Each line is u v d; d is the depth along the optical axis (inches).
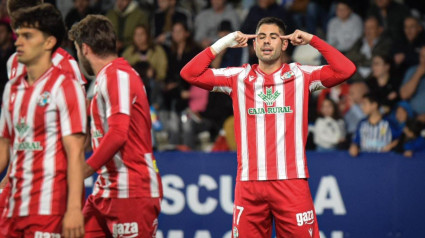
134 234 526.9
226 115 1058.7
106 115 519.5
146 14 1251.2
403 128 922.1
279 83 581.3
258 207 583.8
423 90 1050.1
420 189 836.6
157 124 1024.9
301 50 1137.4
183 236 867.4
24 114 466.3
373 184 842.8
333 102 995.3
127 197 522.9
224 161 864.3
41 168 465.1
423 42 1135.6
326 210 848.3
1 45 1158.3
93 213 546.0
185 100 1093.1
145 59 1161.4
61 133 466.6
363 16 1204.5
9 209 476.4
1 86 1056.2
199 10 1325.0
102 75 520.4
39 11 467.5
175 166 873.5
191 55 1141.1
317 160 851.4
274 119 579.8
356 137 948.6
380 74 1051.9
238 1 1307.8
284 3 1272.1
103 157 492.1
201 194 867.4
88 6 1246.3
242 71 592.4
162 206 872.9
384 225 839.7
